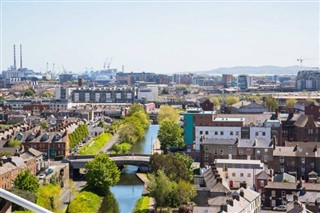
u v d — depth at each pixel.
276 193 187.50
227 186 193.88
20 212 174.00
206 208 156.12
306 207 168.50
